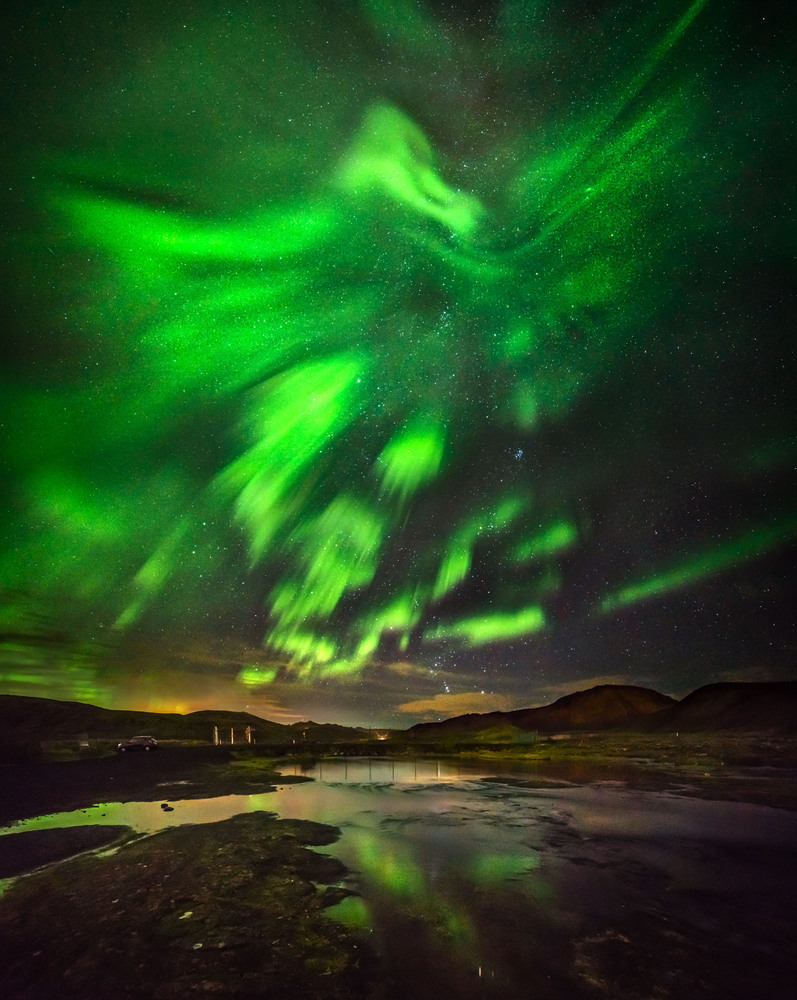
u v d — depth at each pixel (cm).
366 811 1627
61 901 805
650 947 647
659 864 1018
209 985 559
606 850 1125
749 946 651
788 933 689
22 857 1061
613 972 584
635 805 1716
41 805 1738
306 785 2319
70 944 658
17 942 667
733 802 1758
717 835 1269
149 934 685
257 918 736
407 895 832
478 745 4956
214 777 2639
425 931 693
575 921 728
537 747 4756
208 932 689
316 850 1119
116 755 3616
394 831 1316
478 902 801
